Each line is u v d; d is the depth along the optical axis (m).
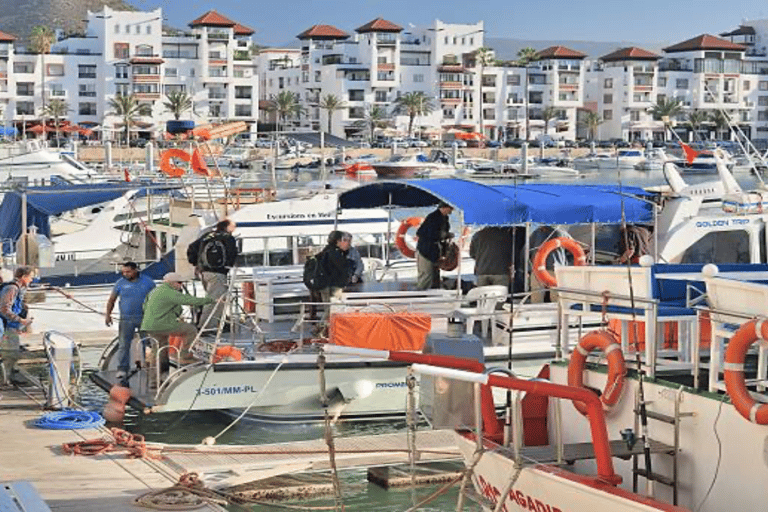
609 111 168.00
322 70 161.38
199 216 26.59
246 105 155.00
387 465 15.57
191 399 17.44
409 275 25.33
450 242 20.69
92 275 26.33
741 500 10.49
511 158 111.25
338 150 107.88
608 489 10.46
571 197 18.94
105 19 148.25
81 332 25.22
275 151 62.28
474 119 162.88
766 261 20.44
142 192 33.78
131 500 13.56
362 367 17.78
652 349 11.52
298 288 20.61
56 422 17.06
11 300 19.69
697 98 167.50
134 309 18.95
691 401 10.97
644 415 10.98
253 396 17.62
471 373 10.79
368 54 158.75
